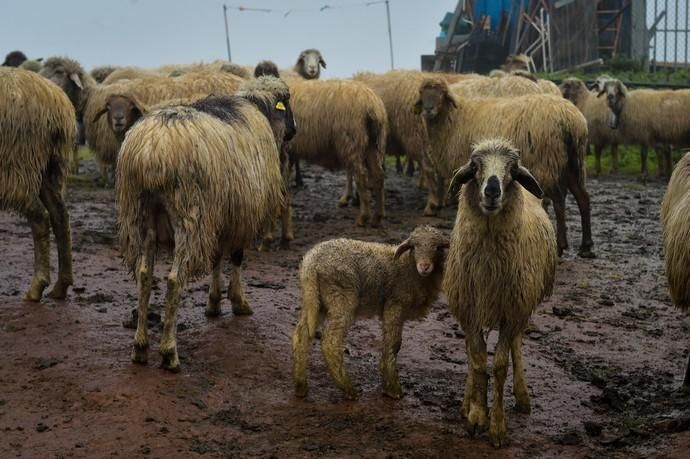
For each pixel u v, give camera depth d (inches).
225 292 359.6
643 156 767.1
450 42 1378.0
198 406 248.1
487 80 568.1
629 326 341.7
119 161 270.4
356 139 493.0
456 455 227.8
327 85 499.8
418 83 558.9
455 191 245.1
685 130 746.8
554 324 341.7
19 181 318.3
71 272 340.8
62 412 240.7
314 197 618.5
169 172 261.0
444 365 294.4
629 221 555.5
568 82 833.5
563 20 1273.4
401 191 645.3
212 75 532.1
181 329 310.7
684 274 268.7
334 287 256.4
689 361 275.0
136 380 259.1
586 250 451.5
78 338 294.7
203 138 271.9
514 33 1314.0
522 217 233.6
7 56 852.0
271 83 376.8
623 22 1248.8
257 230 307.7
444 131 475.2
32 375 263.6
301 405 255.4
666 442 235.0
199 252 269.0
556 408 262.1
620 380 284.5
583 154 435.8
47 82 328.8
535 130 425.1
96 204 568.7
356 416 249.8
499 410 234.4
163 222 270.5
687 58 1240.8
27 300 332.5
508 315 237.1
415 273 262.2
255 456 222.7
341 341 257.9
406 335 322.0
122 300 343.0
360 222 505.7
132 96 442.9
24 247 426.0
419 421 248.4
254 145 303.0
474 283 235.8
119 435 228.5
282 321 324.5
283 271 400.8
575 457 228.2
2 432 229.6
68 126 333.4
